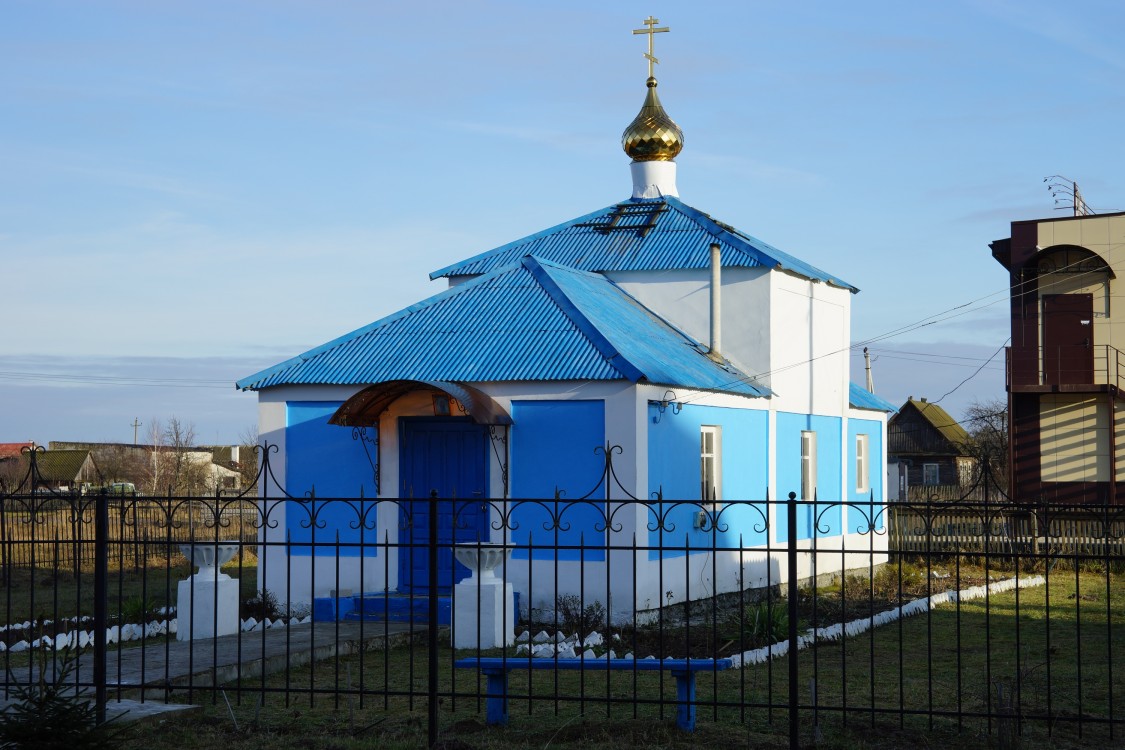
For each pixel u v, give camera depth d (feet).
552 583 55.83
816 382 78.33
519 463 56.80
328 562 59.47
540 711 33.91
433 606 30.37
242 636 47.65
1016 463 102.58
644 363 57.57
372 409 57.93
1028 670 39.70
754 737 30.66
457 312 63.05
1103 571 77.92
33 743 25.21
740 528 66.80
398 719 32.91
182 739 30.66
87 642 48.08
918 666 42.39
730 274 71.82
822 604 61.72
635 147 81.97
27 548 81.56
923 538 88.07
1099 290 99.55
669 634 50.31
